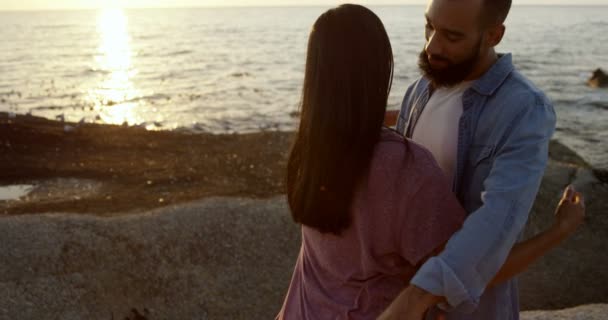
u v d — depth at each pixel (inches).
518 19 6013.8
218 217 271.3
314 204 66.6
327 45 63.9
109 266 241.6
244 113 965.2
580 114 919.7
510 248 67.2
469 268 63.9
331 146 64.4
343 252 69.3
